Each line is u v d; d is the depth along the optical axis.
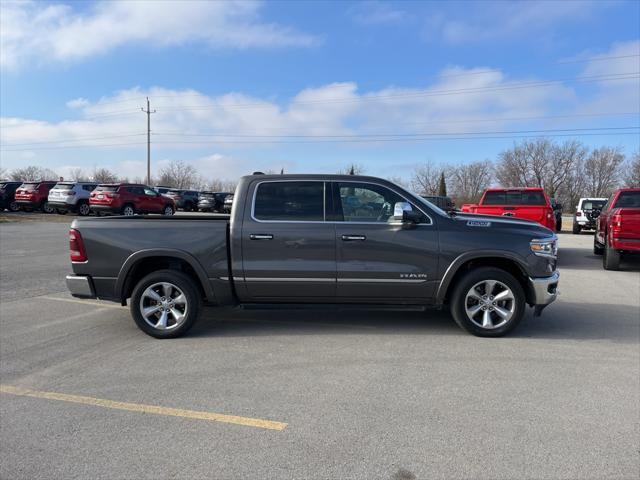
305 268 5.39
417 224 5.40
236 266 5.42
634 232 9.98
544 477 2.76
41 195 27.94
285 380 4.18
